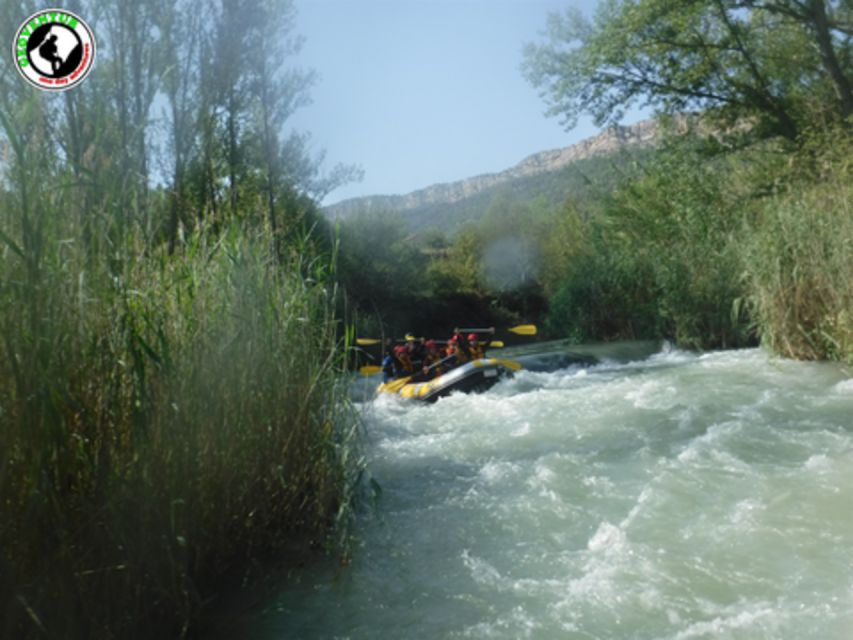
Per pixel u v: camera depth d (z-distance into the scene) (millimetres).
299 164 15766
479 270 38562
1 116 3000
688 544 4242
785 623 3293
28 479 2947
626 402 8609
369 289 31000
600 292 17031
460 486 5871
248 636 3576
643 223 20531
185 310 4152
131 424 3588
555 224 38719
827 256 9789
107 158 3688
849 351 9188
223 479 4098
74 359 3283
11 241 2920
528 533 4746
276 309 4676
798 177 16812
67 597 3012
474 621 3637
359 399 10867
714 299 14031
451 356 11672
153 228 4281
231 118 14148
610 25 20594
